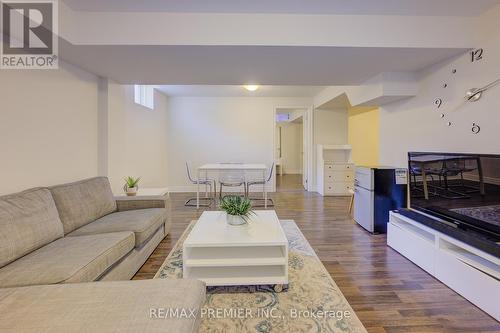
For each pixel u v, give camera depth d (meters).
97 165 3.49
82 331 1.06
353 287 2.18
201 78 3.59
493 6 2.30
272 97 6.69
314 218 4.23
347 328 1.68
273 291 2.11
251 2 2.24
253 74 3.39
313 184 6.72
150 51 2.56
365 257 2.76
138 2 2.23
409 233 2.67
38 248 1.90
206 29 2.41
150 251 2.76
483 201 2.04
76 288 1.36
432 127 3.05
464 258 2.09
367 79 3.66
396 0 2.22
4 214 1.73
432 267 2.35
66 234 2.28
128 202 3.19
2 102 2.13
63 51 2.54
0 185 2.11
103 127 3.50
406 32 2.48
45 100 2.56
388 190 3.48
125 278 2.15
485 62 2.39
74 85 2.99
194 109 6.68
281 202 5.43
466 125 2.59
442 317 1.80
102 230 2.35
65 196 2.40
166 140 6.61
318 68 3.13
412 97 3.40
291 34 2.44
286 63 2.96
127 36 2.39
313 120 6.66
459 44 2.49
